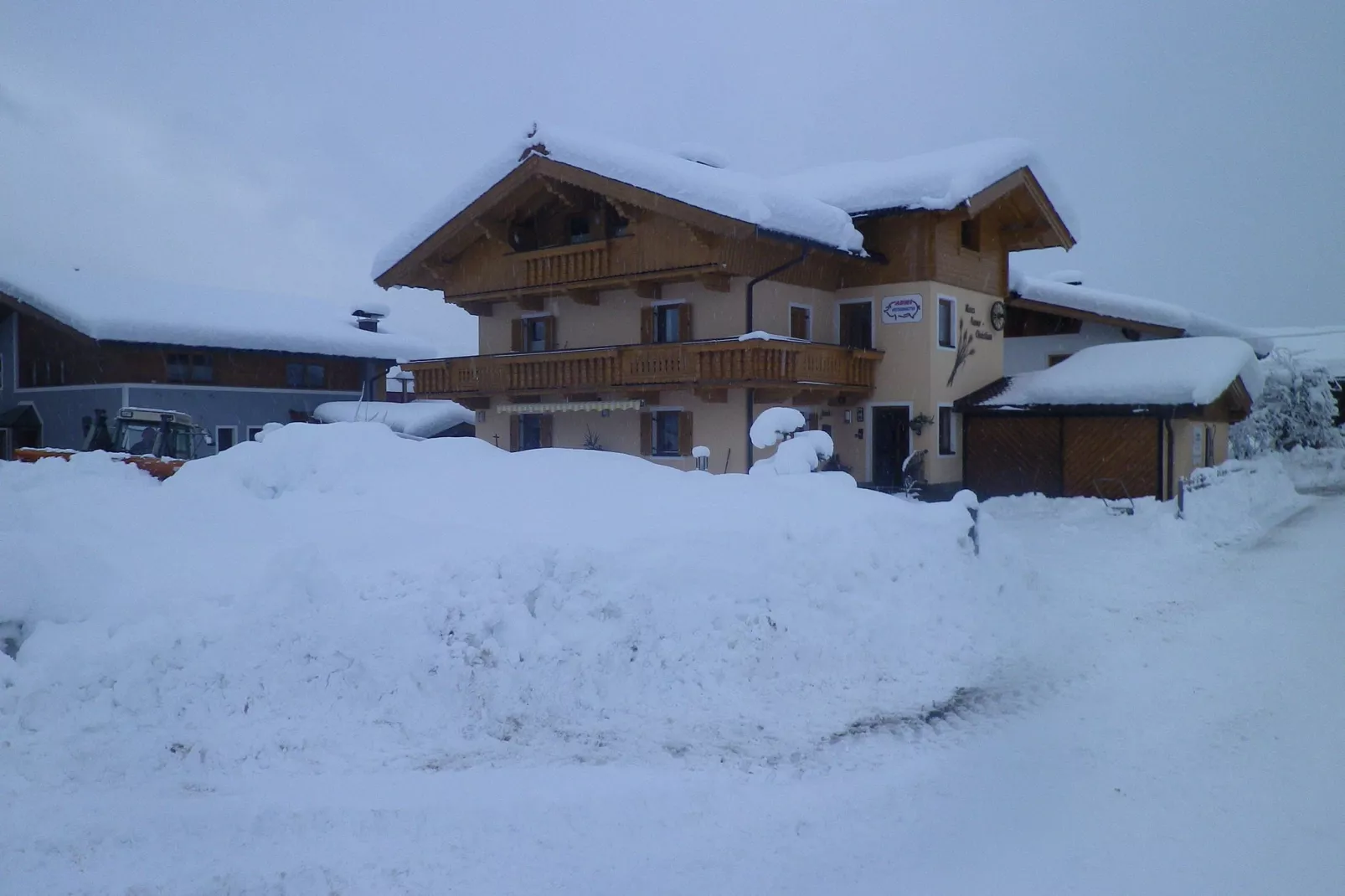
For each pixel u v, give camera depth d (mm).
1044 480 24281
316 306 43000
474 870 4883
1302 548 16859
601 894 4664
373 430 11922
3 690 6551
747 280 22938
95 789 5809
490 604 7918
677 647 8219
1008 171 24625
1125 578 13758
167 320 33188
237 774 6113
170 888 4645
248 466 10859
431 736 6867
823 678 8484
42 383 35062
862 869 5000
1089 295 29828
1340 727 7402
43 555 7648
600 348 24188
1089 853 5219
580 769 6367
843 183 25328
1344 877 4949
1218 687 8516
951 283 24859
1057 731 7359
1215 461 26469
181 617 7410
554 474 11266
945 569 11008
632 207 23734
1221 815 5750
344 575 8117
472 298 27672
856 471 25031
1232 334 35531
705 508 10484
